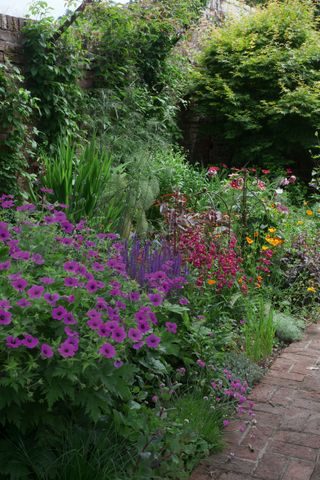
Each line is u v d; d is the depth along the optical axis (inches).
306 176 414.0
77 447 104.9
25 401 97.1
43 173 245.3
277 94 408.5
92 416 99.5
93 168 233.8
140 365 128.8
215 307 170.1
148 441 107.1
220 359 157.2
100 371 101.3
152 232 225.5
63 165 237.8
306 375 170.1
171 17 362.0
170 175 291.7
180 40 390.3
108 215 218.5
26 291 106.1
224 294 182.4
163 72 367.2
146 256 157.8
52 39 280.7
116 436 109.8
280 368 175.2
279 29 424.2
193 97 418.0
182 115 425.1
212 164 426.6
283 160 397.4
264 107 396.2
